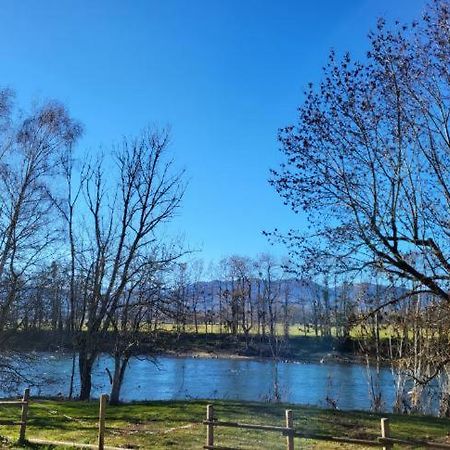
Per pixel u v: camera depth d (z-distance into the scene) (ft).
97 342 81.05
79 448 38.04
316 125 50.26
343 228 48.75
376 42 50.37
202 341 223.30
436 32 49.03
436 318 56.39
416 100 49.70
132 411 55.31
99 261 85.51
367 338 81.15
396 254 48.06
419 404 69.56
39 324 91.04
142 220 83.87
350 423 49.01
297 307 245.04
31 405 61.98
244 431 44.45
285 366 169.89
